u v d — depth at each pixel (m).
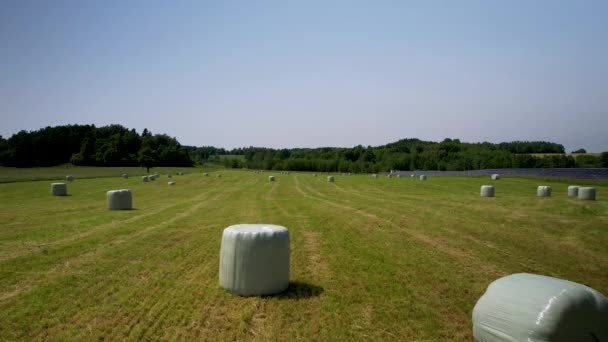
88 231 12.95
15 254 9.72
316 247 10.77
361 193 30.58
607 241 12.11
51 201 24.28
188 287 7.33
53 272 8.24
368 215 17.00
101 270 8.39
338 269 8.63
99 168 99.56
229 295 6.91
